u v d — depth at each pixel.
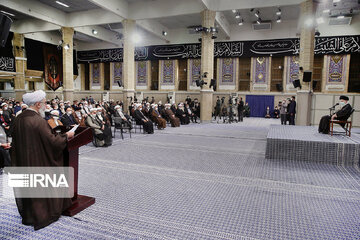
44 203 2.46
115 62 20.03
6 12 14.70
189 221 2.64
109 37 18.58
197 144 6.93
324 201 3.19
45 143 2.40
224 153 5.86
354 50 14.23
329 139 5.27
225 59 17.33
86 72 21.41
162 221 2.63
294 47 15.53
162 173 4.30
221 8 11.84
